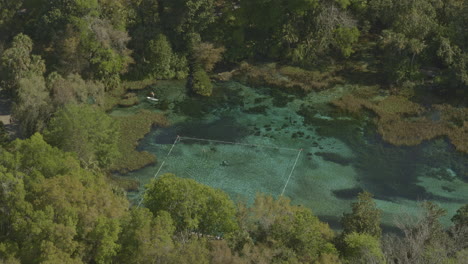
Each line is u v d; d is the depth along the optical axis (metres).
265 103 117.88
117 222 65.38
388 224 90.25
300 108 116.38
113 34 115.75
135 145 105.06
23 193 66.44
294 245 70.12
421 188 97.50
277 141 107.44
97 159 93.00
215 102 117.94
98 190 70.31
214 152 104.56
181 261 61.19
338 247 73.75
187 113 114.56
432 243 71.75
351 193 96.38
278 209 73.44
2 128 98.81
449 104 115.94
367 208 78.62
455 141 106.12
